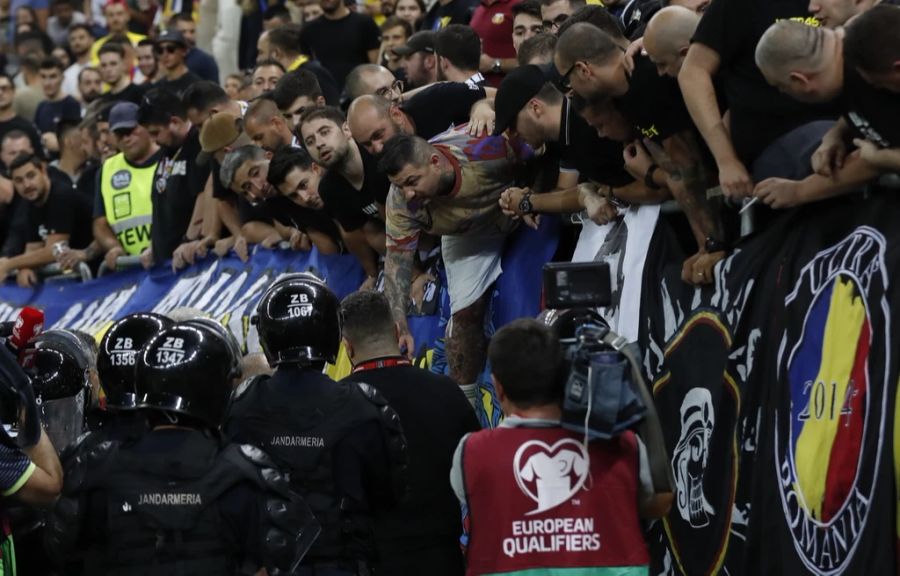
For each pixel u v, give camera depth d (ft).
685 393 57.16
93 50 154.20
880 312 47.91
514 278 68.64
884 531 46.29
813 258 51.60
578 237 66.74
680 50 54.54
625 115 56.85
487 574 44.39
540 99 61.87
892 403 46.70
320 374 50.60
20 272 114.11
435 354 72.54
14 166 112.27
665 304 59.52
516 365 44.68
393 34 103.65
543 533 44.19
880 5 46.47
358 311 54.75
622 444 44.57
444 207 67.05
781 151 52.70
